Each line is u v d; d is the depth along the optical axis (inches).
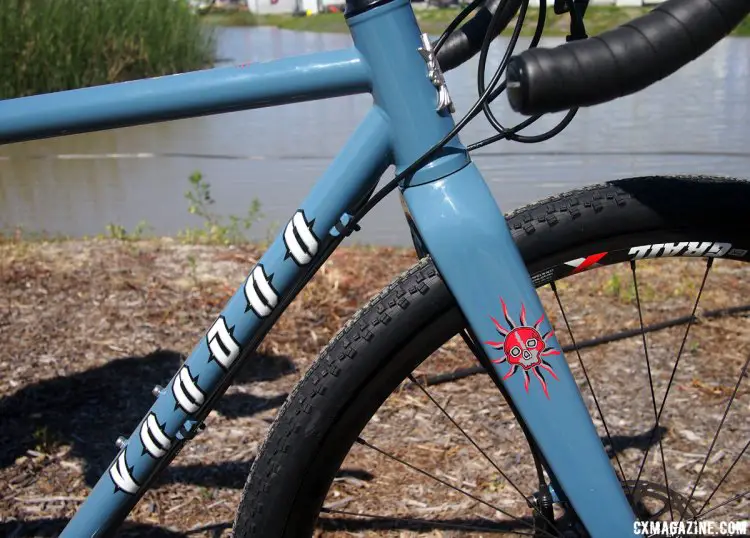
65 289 121.2
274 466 47.9
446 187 44.3
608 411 88.6
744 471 78.0
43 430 86.1
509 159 209.3
